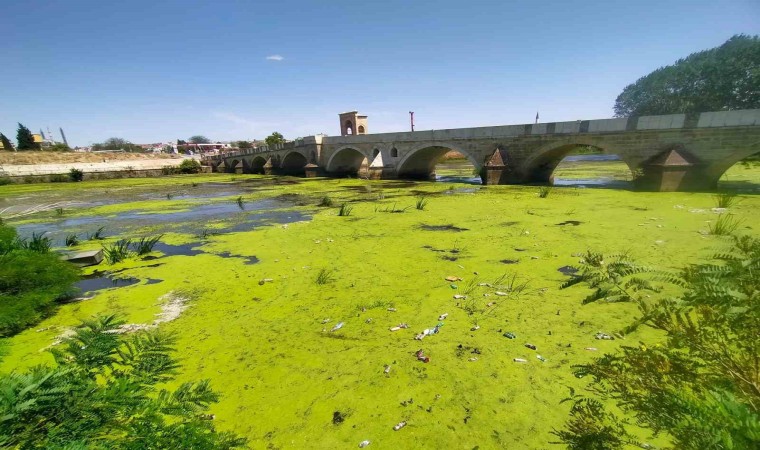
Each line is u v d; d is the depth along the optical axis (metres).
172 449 2.42
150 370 3.18
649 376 2.20
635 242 10.10
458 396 4.55
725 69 45.78
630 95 62.66
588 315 6.28
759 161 29.31
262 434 4.13
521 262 9.19
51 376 2.34
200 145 125.44
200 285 8.90
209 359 5.67
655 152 19.94
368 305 7.26
